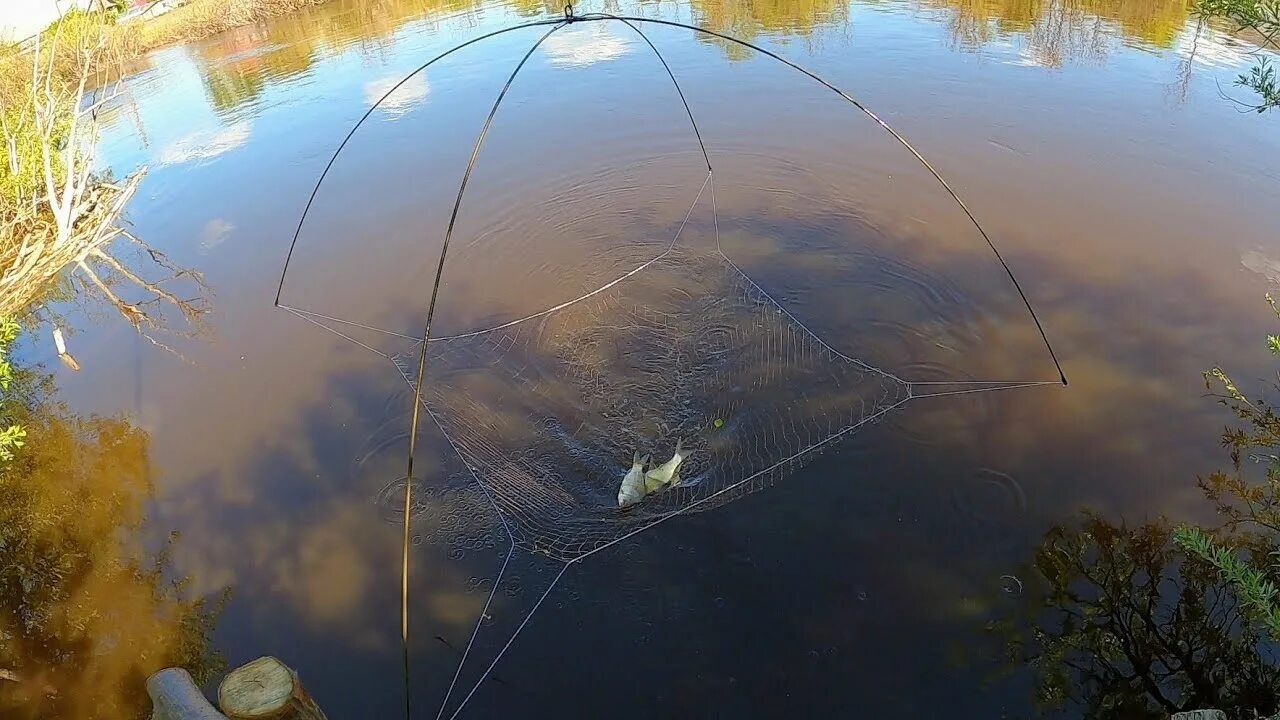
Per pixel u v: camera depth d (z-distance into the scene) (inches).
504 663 56.2
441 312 93.0
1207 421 65.9
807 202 105.6
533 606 59.6
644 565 61.5
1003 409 70.0
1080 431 67.1
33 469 75.2
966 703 51.7
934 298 84.9
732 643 56.0
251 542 66.3
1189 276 81.0
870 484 65.6
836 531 62.3
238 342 90.0
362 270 101.6
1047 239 90.0
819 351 80.0
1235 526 58.1
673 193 112.1
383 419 76.8
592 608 59.0
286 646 58.5
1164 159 101.4
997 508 62.4
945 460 66.5
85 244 104.7
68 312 99.9
